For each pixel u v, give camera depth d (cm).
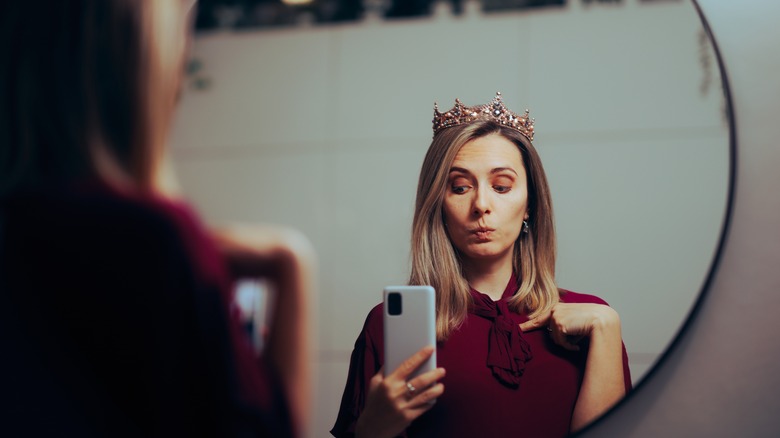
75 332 59
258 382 62
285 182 92
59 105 61
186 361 59
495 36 93
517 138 87
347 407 81
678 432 78
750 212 82
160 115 62
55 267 59
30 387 62
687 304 79
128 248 58
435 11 94
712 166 82
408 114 93
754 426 78
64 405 62
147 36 61
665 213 82
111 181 60
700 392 79
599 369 79
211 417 59
